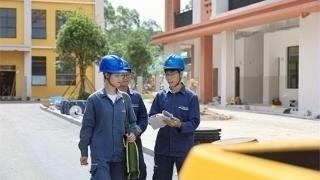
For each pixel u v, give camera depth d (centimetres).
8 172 1172
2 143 1689
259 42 3528
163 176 659
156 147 664
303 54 2538
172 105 658
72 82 5031
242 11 2914
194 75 4056
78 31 3666
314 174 190
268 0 2852
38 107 3825
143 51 6081
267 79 3309
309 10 2384
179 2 4281
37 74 5012
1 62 4912
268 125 2103
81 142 606
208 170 218
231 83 3334
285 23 3058
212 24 3234
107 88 614
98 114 605
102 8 5119
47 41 5034
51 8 5041
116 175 608
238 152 244
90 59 3709
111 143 602
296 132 1834
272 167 198
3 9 4919
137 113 712
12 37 4931
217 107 3272
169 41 3975
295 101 2988
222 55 3328
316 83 2477
